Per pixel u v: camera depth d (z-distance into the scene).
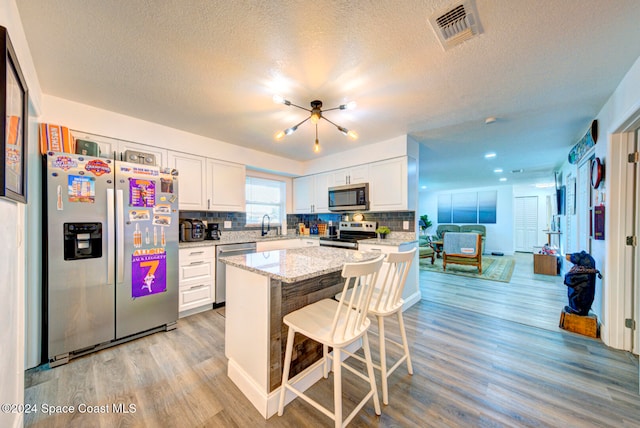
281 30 1.36
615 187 2.17
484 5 1.20
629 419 1.39
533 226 7.89
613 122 2.08
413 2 1.19
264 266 1.53
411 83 1.91
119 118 2.47
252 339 1.56
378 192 3.48
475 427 1.34
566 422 1.38
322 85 1.93
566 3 1.18
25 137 1.27
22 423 1.29
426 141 3.45
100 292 2.08
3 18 1.04
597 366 1.89
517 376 1.78
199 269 2.92
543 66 1.70
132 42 1.46
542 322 2.71
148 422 1.37
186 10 1.22
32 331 1.85
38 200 1.93
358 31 1.37
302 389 1.62
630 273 2.13
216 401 1.53
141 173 2.33
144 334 2.36
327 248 2.51
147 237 2.35
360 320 1.38
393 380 1.73
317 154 4.09
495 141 3.44
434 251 6.43
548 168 5.21
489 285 4.22
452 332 2.47
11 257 1.16
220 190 3.36
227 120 2.63
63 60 1.62
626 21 1.29
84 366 1.88
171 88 1.98
